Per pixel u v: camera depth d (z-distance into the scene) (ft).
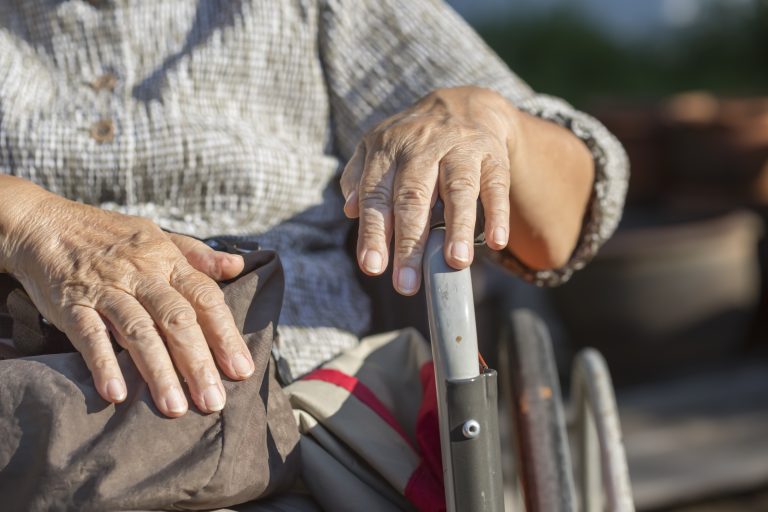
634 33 29.25
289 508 3.62
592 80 27.58
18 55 4.58
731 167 15.56
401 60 4.71
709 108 16.71
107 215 3.79
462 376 3.03
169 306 3.40
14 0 4.62
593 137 4.59
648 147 16.42
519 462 4.32
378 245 3.35
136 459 3.17
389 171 3.56
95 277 3.52
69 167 4.36
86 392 3.29
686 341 12.16
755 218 14.52
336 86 4.74
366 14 4.75
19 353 3.85
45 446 3.17
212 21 4.60
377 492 3.82
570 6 28.71
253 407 3.42
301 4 4.63
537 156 4.26
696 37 28.22
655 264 11.72
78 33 4.54
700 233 11.92
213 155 4.38
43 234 3.68
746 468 9.98
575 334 12.22
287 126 4.73
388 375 4.31
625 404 11.77
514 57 27.71
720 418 11.25
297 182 4.58
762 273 13.80
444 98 4.00
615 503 4.37
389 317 4.80
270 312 3.63
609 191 4.63
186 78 4.46
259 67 4.58
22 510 3.18
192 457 3.22
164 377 3.26
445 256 3.17
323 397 3.91
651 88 27.22
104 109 4.45
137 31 4.55
